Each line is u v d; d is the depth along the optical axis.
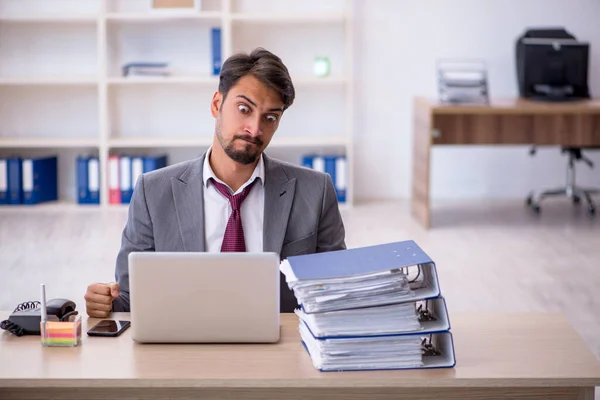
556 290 5.71
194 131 8.80
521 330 2.65
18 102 8.70
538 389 2.31
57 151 8.80
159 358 2.38
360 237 7.14
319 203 2.98
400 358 2.32
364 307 2.32
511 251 6.73
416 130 8.02
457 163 8.95
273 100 2.66
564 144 7.81
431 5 8.62
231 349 2.46
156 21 8.58
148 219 2.93
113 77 8.54
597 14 8.70
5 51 8.59
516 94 8.77
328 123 8.83
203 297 2.46
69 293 5.52
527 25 8.68
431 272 2.41
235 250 2.90
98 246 6.84
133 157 8.36
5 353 2.42
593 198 8.90
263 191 2.95
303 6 8.61
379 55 8.70
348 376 2.26
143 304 2.46
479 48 8.70
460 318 2.77
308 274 2.35
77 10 8.53
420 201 7.77
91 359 2.37
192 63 8.66
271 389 2.29
